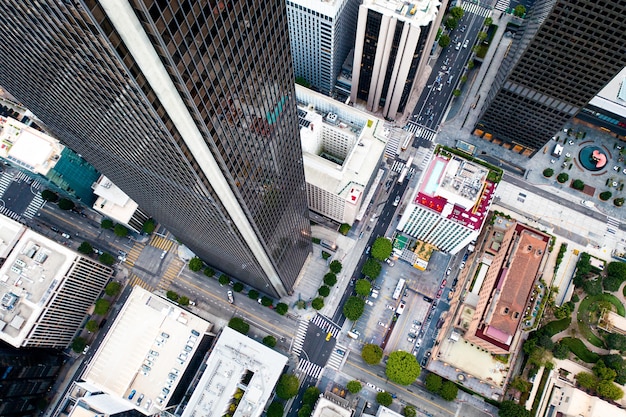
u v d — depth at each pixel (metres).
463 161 194.38
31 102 131.25
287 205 162.62
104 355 192.88
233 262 192.00
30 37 81.44
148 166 119.69
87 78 84.12
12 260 197.12
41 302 192.12
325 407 185.25
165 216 177.50
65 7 59.69
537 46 181.38
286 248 186.62
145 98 74.69
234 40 80.75
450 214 191.38
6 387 187.25
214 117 87.56
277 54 100.44
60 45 76.25
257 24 85.38
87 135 127.00
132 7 57.12
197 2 65.50
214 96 83.88
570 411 195.75
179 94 77.19
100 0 55.41
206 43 73.44
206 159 97.81
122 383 189.25
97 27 58.72
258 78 97.06
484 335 188.62
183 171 105.38
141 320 197.38
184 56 69.88
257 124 108.00
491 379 198.25
